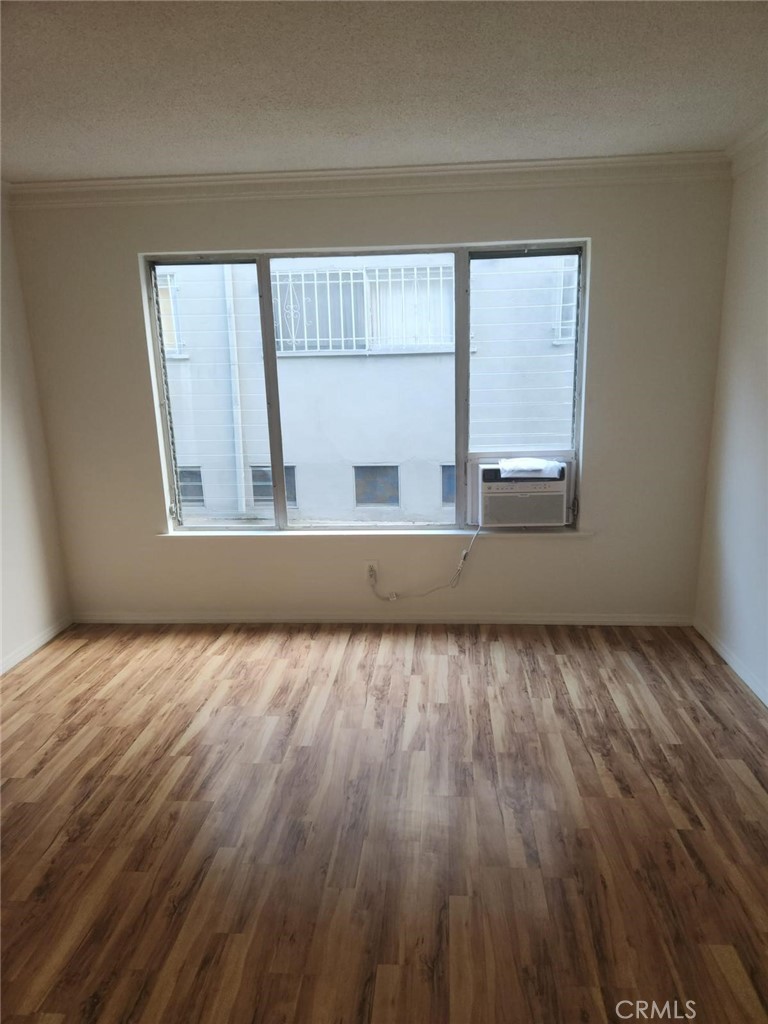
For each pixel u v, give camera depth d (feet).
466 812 6.54
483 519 11.03
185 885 5.67
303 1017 4.50
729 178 9.50
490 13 5.67
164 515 11.58
